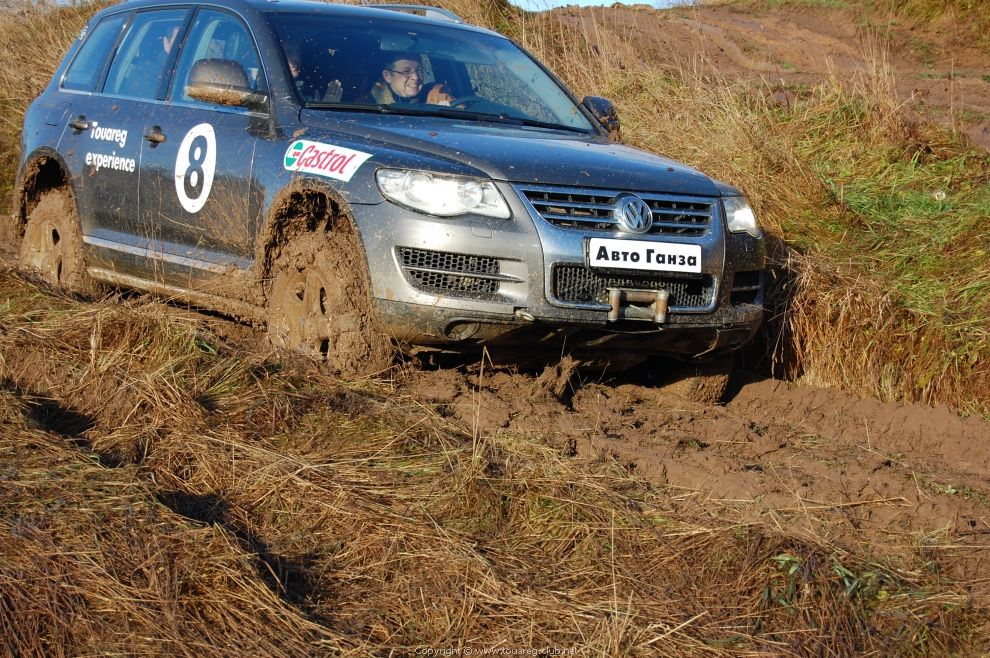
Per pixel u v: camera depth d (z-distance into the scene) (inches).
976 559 141.7
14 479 139.9
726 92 350.0
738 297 204.7
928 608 127.4
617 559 133.9
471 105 225.1
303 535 136.9
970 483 174.6
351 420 167.6
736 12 677.9
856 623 123.4
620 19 534.3
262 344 203.2
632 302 187.6
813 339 246.1
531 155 188.5
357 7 243.3
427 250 178.5
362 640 115.6
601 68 390.9
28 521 128.2
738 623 122.3
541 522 141.3
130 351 188.2
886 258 272.8
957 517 154.6
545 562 133.4
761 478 160.9
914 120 348.8
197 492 147.2
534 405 184.4
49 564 120.3
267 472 148.9
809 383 245.4
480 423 173.2
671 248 188.5
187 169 223.1
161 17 253.8
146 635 111.8
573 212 183.9
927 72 497.4
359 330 185.6
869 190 310.3
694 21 622.2
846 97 352.8
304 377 180.2
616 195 187.2
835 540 142.1
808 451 187.6
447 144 188.9
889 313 243.6
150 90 245.3
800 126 344.8
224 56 229.8
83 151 255.3
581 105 247.1
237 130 214.7
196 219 220.4
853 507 156.8
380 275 181.3
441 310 178.7
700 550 136.4
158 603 116.7
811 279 250.1
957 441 207.5
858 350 242.7
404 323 180.9
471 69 235.1
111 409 169.6
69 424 169.5
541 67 251.3
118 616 114.6
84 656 108.3
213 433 159.8
